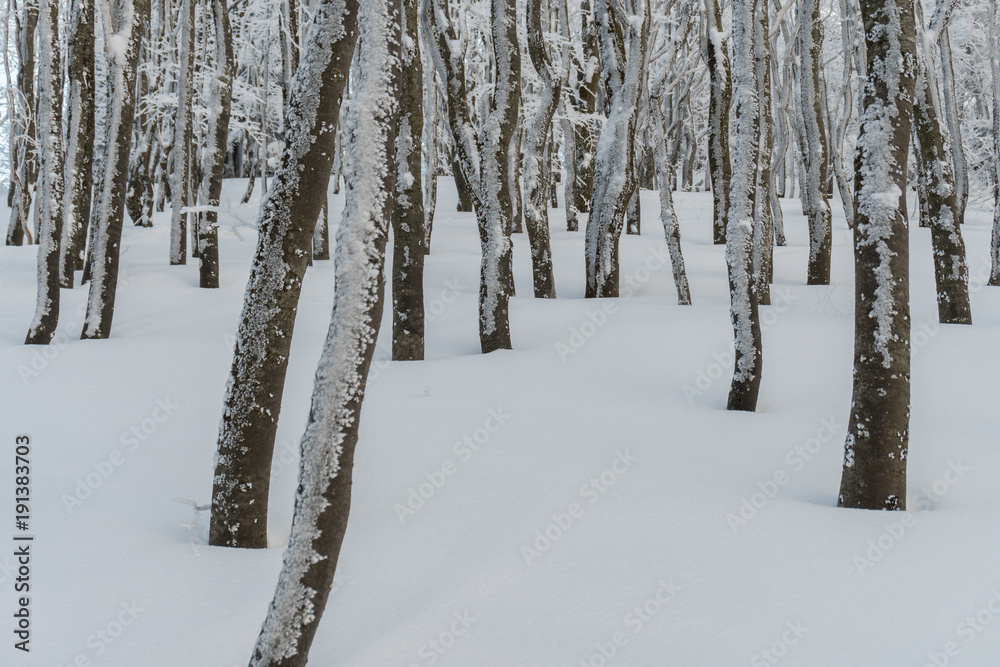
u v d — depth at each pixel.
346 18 3.76
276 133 27.11
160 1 23.17
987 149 29.47
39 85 9.24
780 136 16.75
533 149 11.53
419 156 8.55
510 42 8.94
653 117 10.55
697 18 24.09
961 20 27.97
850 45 18.41
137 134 22.44
